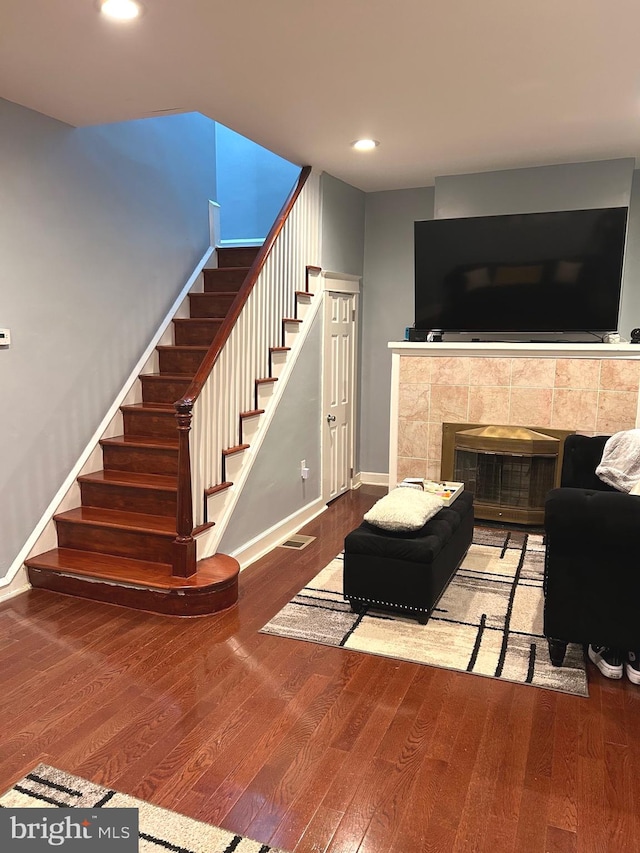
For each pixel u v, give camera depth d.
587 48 2.64
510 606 3.29
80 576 3.38
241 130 3.76
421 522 3.04
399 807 1.90
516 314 4.71
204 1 2.22
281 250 4.27
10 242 3.30
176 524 3.40
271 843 1.76
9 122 3.25
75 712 2.38
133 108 3.37
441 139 3.92
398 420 5.06
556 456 4.54
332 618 3.16
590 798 1.94
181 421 3.17
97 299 3.96
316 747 2.18
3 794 1.94
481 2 2.25
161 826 1.81
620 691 2.55
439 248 4.80
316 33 2.50
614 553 2.46
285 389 4.41
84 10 2.28
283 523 4.48
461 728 2.29
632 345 4.30
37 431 3.54
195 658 2.78
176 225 4.75
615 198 4.46
